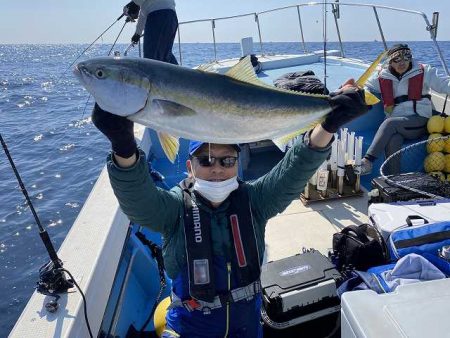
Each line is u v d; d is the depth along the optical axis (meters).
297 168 1.83
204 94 1.58
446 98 4.60
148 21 4.80
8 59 93.94
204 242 1.78
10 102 28.67
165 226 1.84
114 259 2.44
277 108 1.68
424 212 2.70
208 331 1.80
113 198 2.93
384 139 4.41
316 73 6.97
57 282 1.96
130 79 1.49
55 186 11.79
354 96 1.68
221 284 1.79
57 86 38.19
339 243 2.68
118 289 2.47
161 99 1.54
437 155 4.17
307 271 2.35
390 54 4.68
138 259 2.91
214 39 7.76
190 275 1.76
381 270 2.14
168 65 1.56
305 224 3.67
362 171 4.34
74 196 10.98
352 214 3.81
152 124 1.56
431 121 4.36
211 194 1.79
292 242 3.39
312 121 1.74
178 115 1.57
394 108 4.73
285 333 2.27
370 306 1.39
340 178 4.05
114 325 2.23
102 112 1.51
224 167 1.79
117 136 1.51
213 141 1.66
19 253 8.05
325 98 1.72
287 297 2.17
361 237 2.58
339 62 7.85
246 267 1.80
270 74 7.21
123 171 1.59
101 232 2.47
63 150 15.68
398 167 4.33
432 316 1.31
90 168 13.33
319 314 2.22
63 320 1.79
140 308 2.69
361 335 1.29
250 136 1.69
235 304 1.79
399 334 1.26
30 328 1.76
